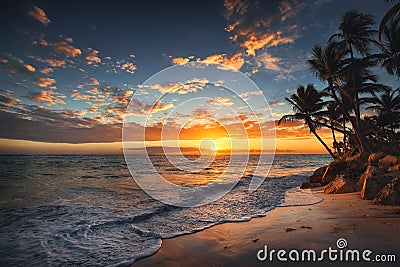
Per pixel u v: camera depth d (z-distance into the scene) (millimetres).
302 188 12383
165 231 5242
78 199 9047
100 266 3586
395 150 15695
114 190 11047
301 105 19250
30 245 4492
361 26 14156
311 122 19031
